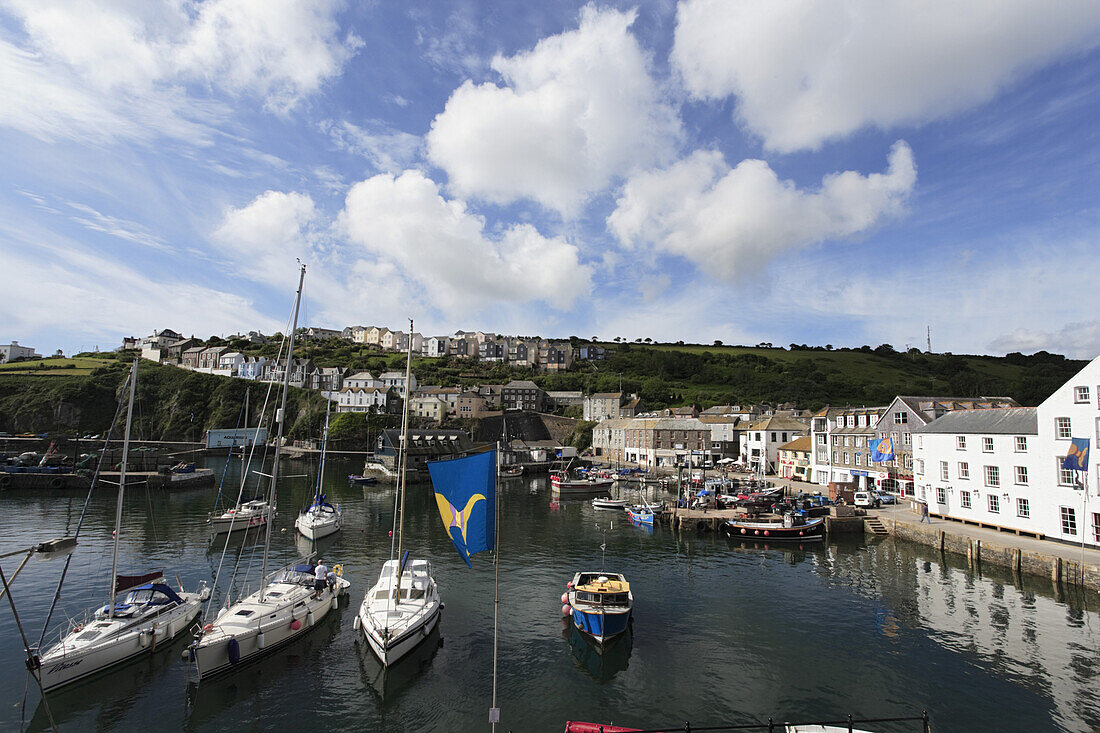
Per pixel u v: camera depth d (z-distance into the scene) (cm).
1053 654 2405
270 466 10588
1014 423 4228
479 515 1747
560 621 2791
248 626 2261
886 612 2938
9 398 11919
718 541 4734
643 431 11256
